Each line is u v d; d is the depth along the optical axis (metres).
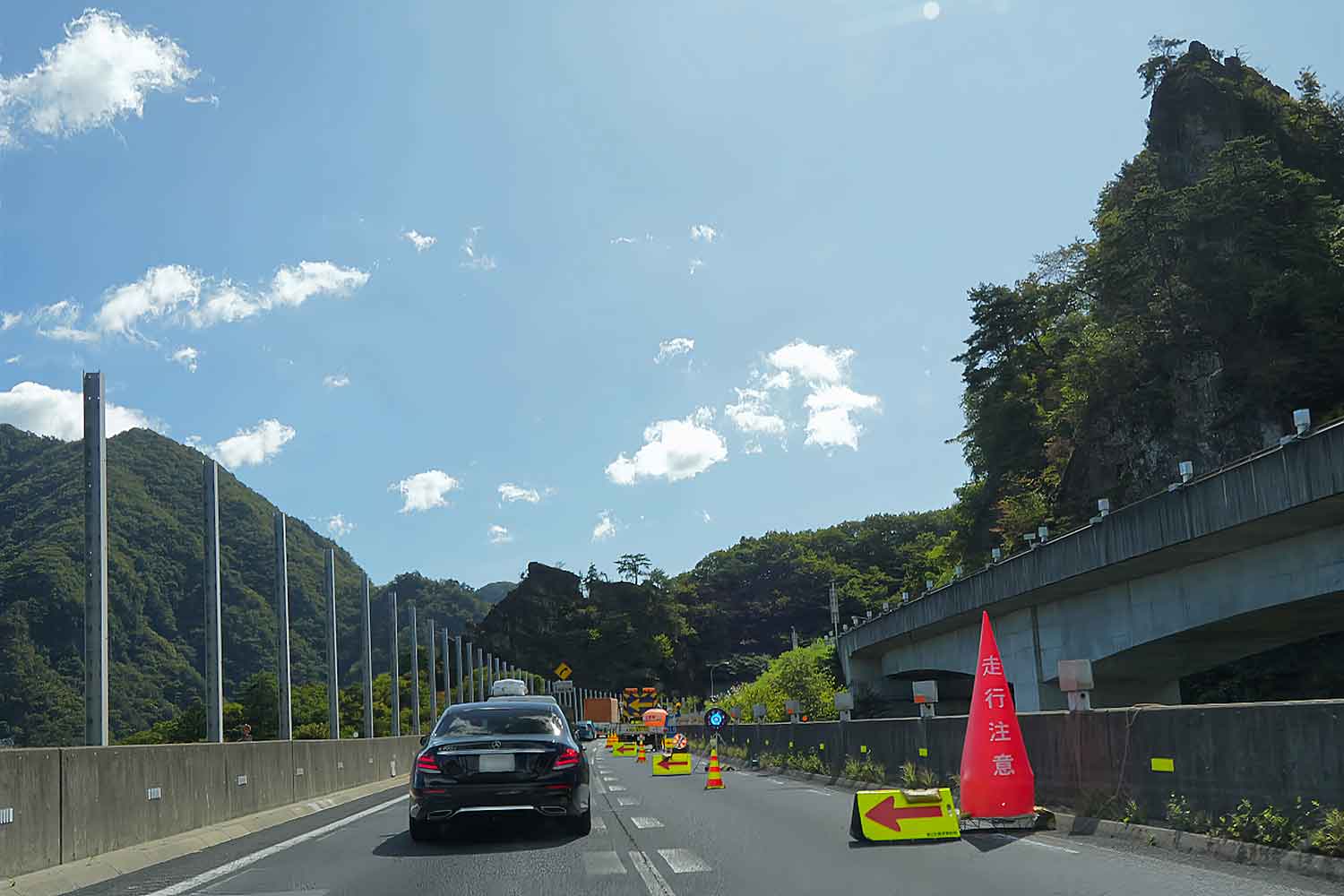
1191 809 11.70
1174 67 97.44
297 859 12.73
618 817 16.94
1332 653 60.22
